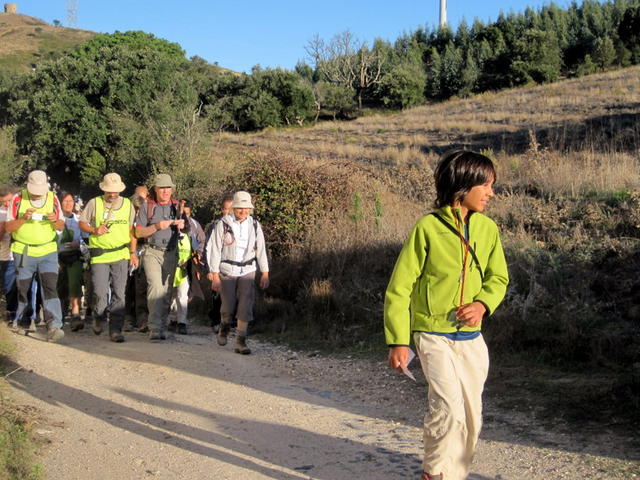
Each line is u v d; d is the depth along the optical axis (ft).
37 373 21.22
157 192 29.14
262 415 18.28
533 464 14.38
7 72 244.01
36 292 30.42
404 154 76.84
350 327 29.58
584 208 35.29
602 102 98.12
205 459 14.83
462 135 91.86
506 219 36.50
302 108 165.58
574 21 206.69
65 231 33.91
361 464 14.69
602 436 15.65
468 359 11.51
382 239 34.42
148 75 116.26
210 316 33.12
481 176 11.62
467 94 173.47
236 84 169.17
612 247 27.76
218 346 28.73
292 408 19.10
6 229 25.75
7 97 157.89
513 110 110.22
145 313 32.55
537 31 176.35
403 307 11.53
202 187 65.00
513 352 22.67
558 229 33.50
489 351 22.98
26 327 31.04
